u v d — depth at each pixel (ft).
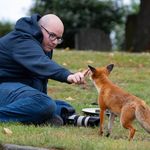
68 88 58.95
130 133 37.55
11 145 35.83
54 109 42.55
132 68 72.84
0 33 149.79
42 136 37.37
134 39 121.70
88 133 40.42
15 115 42.19
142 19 119.65
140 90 58.54
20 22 43.98
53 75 41.55
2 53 43.60
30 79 44.29
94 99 54.34
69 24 136.77
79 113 47.60
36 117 42.24
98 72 40.09
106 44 114.32
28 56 42.52
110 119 39.78
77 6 138.41
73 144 35.45
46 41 44.01
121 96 38.34
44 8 141.08
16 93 42.47
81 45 113.80
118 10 143.23
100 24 141.18
